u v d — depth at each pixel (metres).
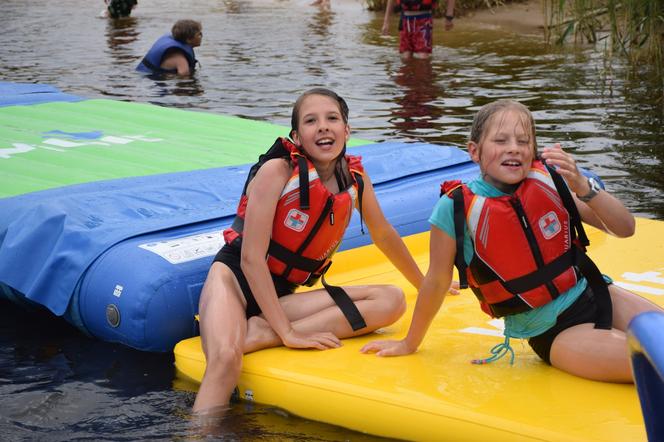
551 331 3.25
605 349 3.08
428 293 3.32
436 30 14.84
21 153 6.04
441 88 10.08
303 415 3.29
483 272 3.23
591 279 3.21
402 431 3.08
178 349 3.71
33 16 17.92
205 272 3.98
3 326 4.34
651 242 4.84
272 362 3.44
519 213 3.14
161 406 3.44
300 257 3.65
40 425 3.32
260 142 6.60
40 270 4.25
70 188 5.00
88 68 11.71
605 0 12.39
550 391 3.08
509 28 14.69
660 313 2.20
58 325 4.33
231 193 5.04
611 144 7.44
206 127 7.09
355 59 12.27
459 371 3.29
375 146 6.36
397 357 3.45
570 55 12.02
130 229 4.27
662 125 8.05
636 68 10.78
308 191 3.51
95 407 3.45
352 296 3.72
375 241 3.85
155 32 15.47
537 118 8.46
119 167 5.68
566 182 3.18
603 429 2.81
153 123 7.22
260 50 13.27
